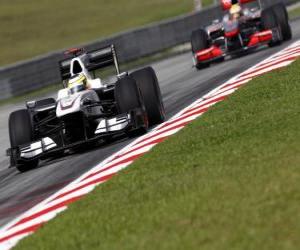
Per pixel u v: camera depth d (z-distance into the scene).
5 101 92.88
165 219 20.84
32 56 151.62
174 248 18.23
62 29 177.38
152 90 40.97
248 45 65.44
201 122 36.69
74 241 21.69
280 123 30.33
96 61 42.28
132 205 23.77
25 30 178.75
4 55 156.12
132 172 29.17
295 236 17.05
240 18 67.69
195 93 52.94
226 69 61.81
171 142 33.31
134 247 19.30
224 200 21.00
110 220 22.73
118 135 41.41
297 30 85.19
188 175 25.50
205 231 18.84
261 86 42.25
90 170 33.81
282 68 47.66
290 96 36.66
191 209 20.94
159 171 27.84
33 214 28.73
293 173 21.91
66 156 40.19
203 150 29.47
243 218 19.09
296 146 25.44
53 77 101.75
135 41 109.75
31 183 35.50
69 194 30.20
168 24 117.19
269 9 67.75
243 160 25.55
